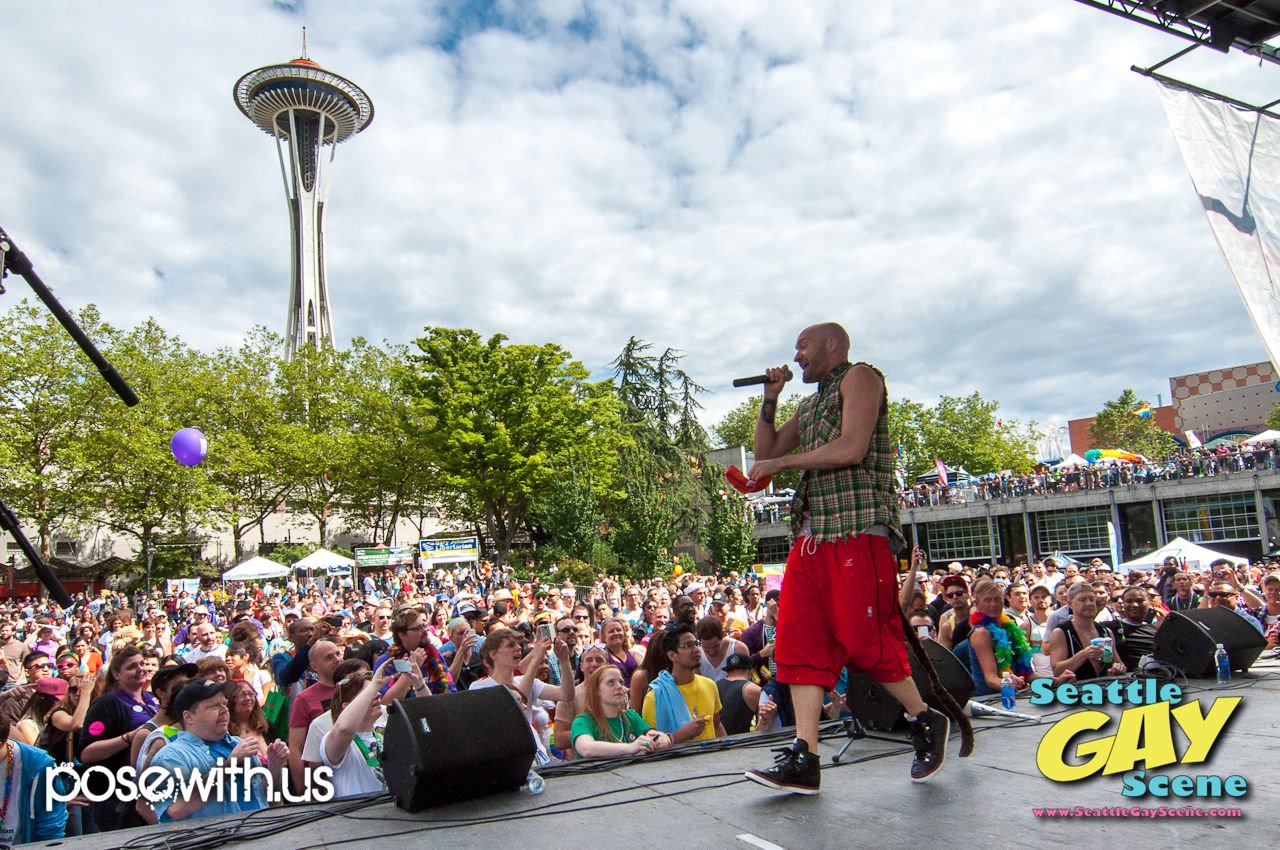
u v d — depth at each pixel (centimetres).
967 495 4347
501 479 4144
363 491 4697
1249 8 669
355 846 274
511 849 262
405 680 498
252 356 4706
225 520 4350
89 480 3672
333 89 7744
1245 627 547
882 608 286
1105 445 7131
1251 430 7844
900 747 369
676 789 315
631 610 1407
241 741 430
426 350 4300
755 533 4847
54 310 437
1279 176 709
